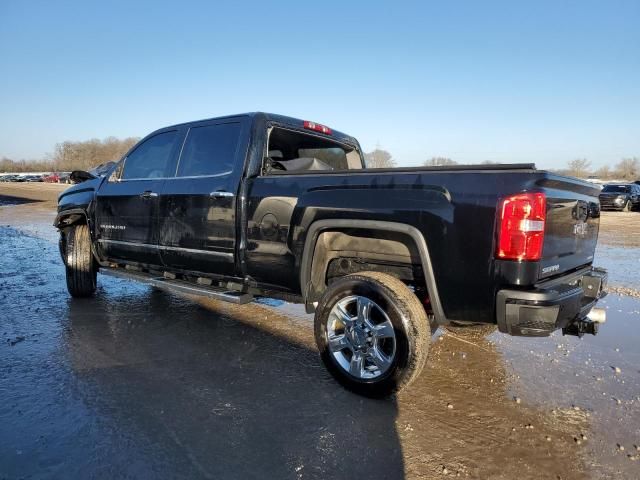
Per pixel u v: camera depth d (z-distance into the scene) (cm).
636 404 312
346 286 311
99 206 517
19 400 296
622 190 2359
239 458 242
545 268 269
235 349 400
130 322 470
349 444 258
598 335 457
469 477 232
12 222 1550
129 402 298
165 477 225
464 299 271
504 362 384
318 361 377
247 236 370
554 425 284
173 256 432
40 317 481
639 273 772
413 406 304
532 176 255
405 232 285
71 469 229
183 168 435
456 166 279
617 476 236
